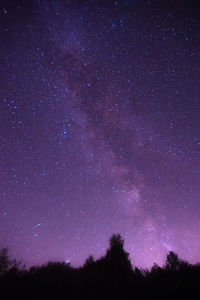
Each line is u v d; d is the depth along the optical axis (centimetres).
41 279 848
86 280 838
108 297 675
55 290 729
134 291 718
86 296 682
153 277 848
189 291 644
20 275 892
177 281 741
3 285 761
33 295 679
